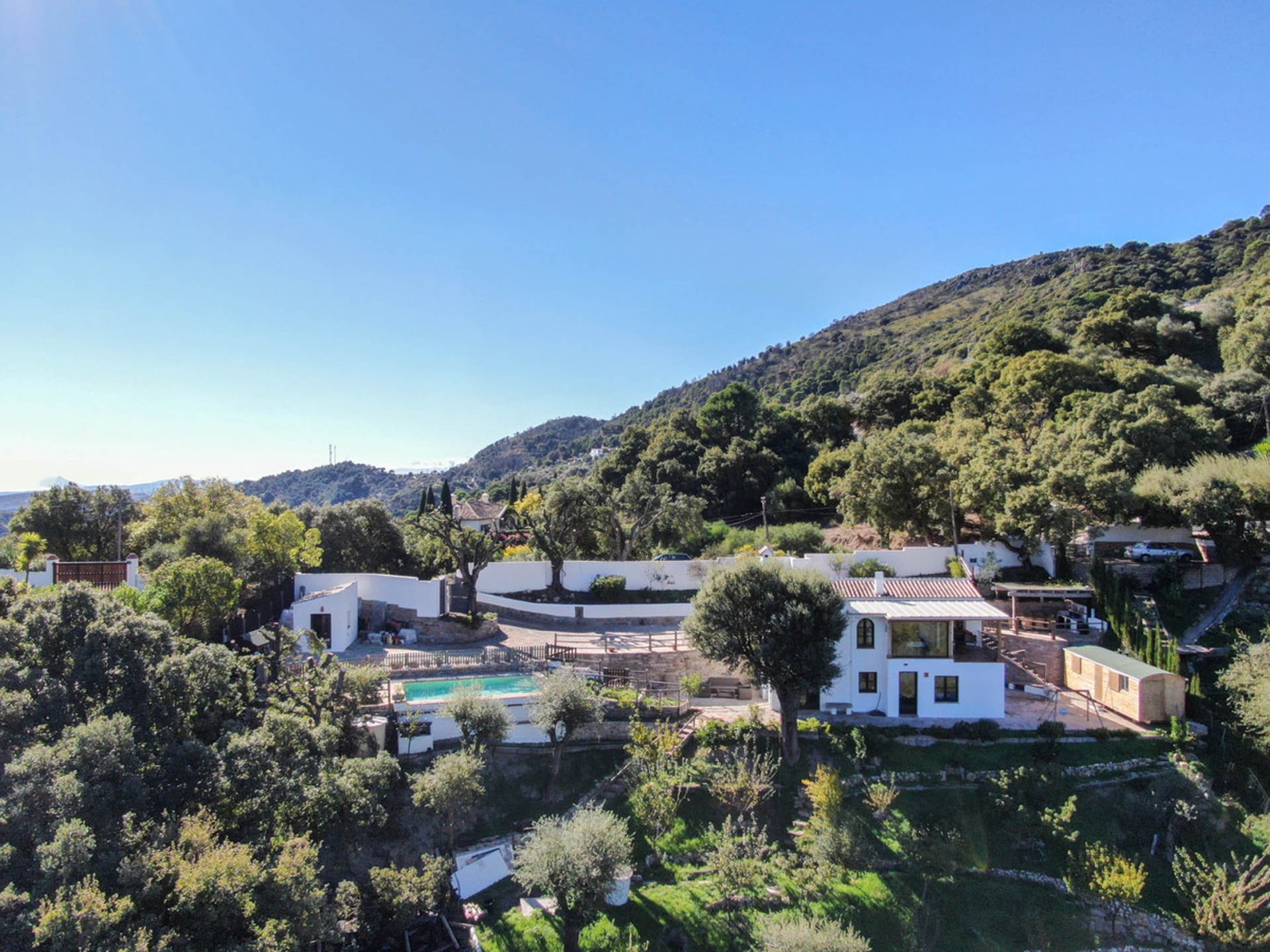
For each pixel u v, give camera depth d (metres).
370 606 50.69
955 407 82.50
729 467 91.00
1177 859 30.78
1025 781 33.53
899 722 38.59
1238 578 47.31
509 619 52.91
